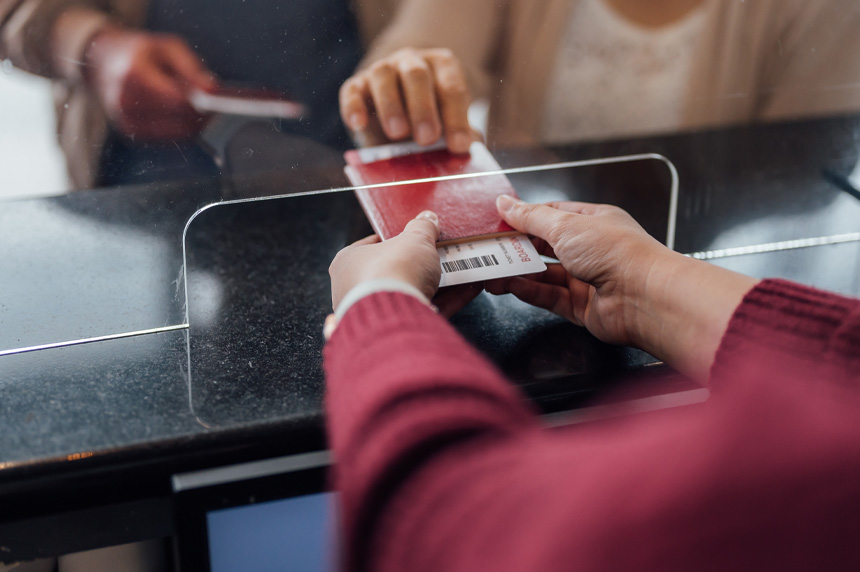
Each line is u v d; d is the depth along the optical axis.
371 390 0.40
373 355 0.44
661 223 0.89
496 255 0.72
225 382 0.70
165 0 0.62
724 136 0.85
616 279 0.67
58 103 0.64
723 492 0.26
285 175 0.74
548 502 0.29
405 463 0.35
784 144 0.87
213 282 0.85
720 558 0.26
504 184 0.80
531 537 0.28
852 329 0.49
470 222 0.75
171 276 0.76
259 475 0.63
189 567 0.64
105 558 0.79
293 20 0.66
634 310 0.67
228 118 0.69
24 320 0.74
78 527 0.63
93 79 0.64
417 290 0.55
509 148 0.79
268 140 0.72
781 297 0.54
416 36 0.70
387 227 0.74
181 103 0.67
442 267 0.70
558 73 0.75
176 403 0.67
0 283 0.72
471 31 0.71
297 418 0.65
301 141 0.73
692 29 0.75
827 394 0.41
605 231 0.68
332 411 0.44
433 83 0.73
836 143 0.88
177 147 0.70
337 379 0.45
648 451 0.28
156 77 0.65
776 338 0.52
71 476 0.61
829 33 0.78
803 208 0.93
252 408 0.67
